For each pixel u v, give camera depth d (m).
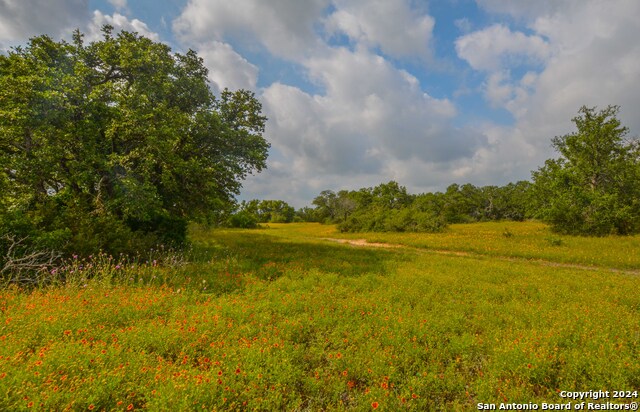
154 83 14.98
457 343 5.34
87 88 13.36
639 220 26.23
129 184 12.16
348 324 6.22
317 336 5.75
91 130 12.65
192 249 16.33
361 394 4.03
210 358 4.70
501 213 81.75
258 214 112.06
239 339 5.33
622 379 4.18
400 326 6.06
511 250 18.69
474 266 13.78
